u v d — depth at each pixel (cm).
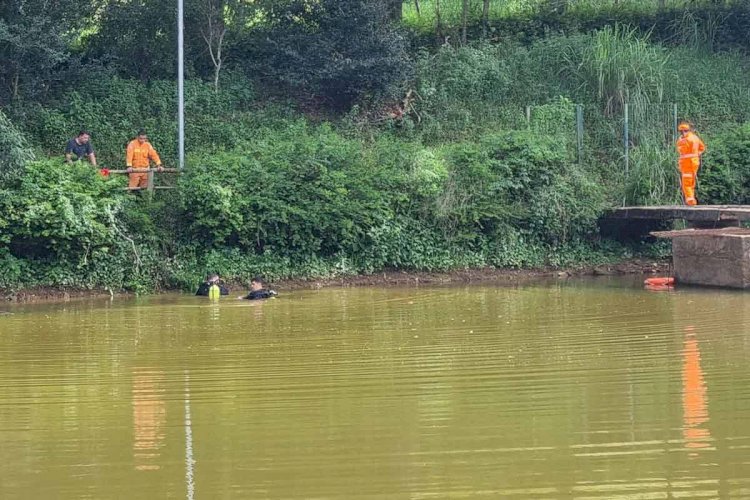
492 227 2473
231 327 1598
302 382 1131
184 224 2267
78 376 1195
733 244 2047
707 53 3306
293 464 814
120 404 1040
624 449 841
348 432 909
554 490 743
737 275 2044
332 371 1194
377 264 2364
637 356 1259
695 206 2377
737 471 779
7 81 2661
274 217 2248
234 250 2261
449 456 829
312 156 2375
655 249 2594
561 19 3375
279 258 2288
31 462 834
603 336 1430
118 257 2158
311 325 1606
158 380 1162
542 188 2528
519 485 755
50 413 1005
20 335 1546
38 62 2627
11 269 2062
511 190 2527
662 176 2630
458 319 1652
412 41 3259
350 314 1745
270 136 2616
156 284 2197
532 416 955
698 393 1041
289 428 926
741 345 1328
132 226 2211
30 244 2098
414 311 1775
